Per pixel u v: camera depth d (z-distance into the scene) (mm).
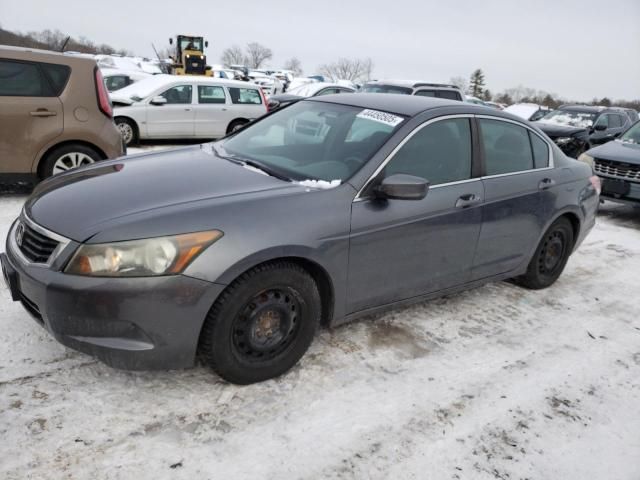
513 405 2846
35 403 2482
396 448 2445
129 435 2352
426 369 3086
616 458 2537
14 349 2879
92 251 2309
